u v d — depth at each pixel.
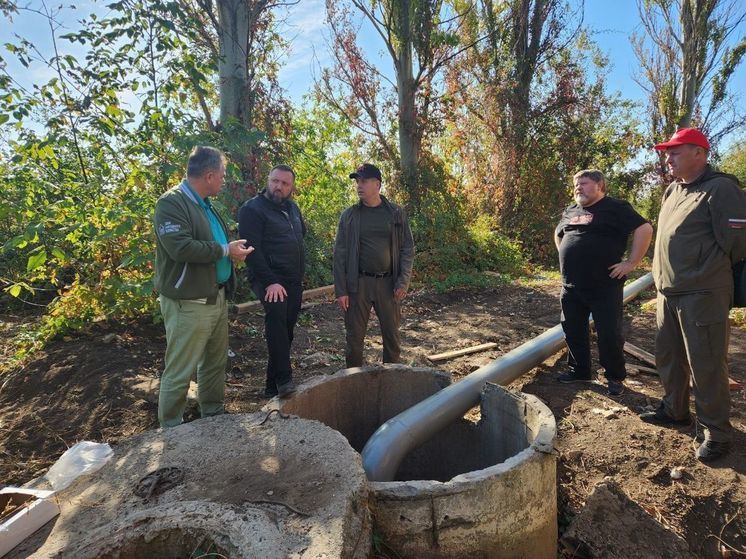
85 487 2.22
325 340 6.45
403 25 12.33
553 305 8.75
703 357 3.46
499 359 4.39
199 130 6.71
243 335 6.35
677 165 3.52
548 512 2.64
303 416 3.28
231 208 7.68
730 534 3.07
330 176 11.43
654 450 3.71
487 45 14.98
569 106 15.49
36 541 1.89
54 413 4.15
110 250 5.88
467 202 14.53
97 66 5.84
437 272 11.08
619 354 4.50
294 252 4.02
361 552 1.99
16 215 5.63
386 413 3.82
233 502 2.05
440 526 2.34
